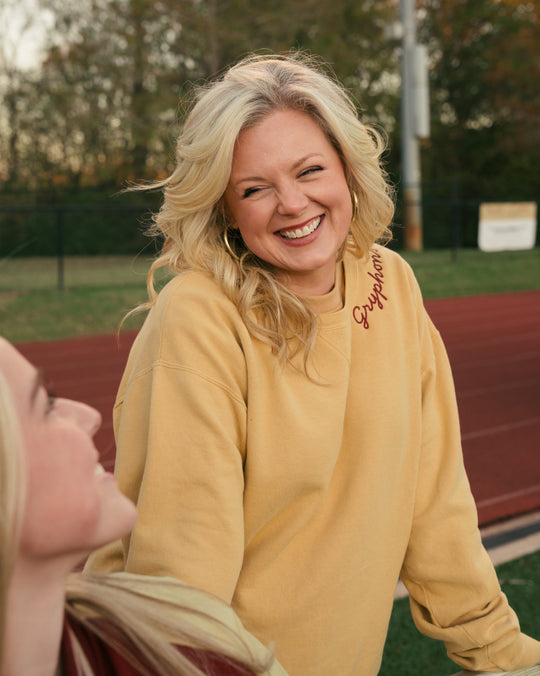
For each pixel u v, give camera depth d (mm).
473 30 31344
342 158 1281
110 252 22562
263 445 1184
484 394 5984
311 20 26453
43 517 543
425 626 1446
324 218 1250
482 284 14141
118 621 673
